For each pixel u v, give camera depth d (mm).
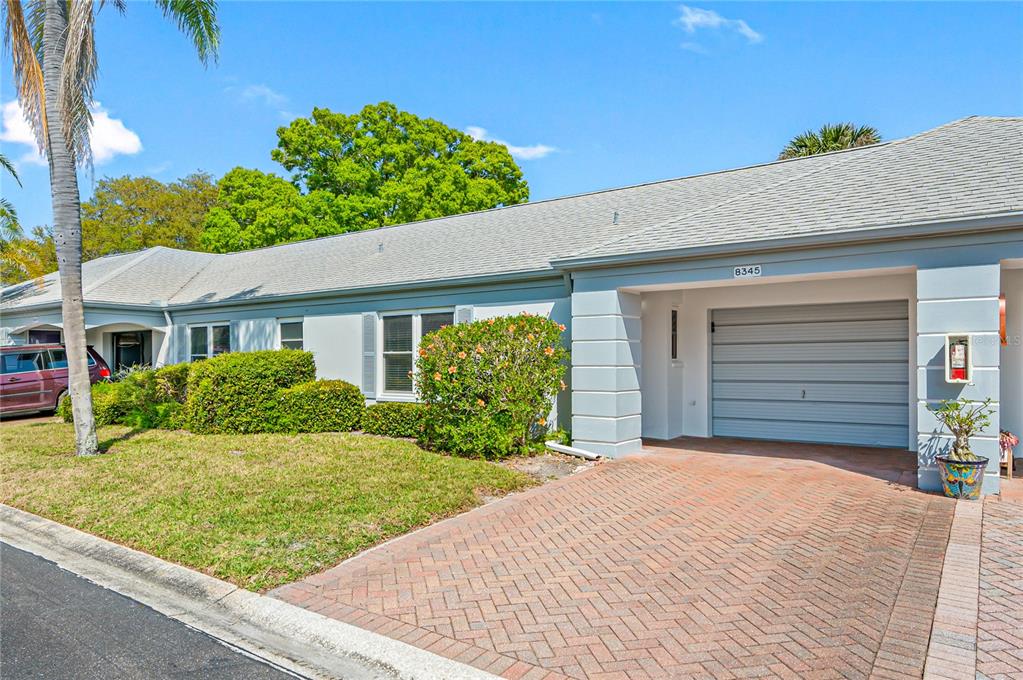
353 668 3637
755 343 11453
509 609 4227
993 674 3307
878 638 3717
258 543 5512
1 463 9102
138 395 13008
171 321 17953
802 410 11008
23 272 26859
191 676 3535
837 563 4934
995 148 8453
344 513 6297
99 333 19328
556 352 9719
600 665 3492
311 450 9547
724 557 5137
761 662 3480
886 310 10297
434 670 3484
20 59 9711
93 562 5523
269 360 11891
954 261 6949
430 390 9539
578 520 6230
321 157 29703
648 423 11562
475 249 13281
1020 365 8992
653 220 11344
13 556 5699
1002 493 6980
